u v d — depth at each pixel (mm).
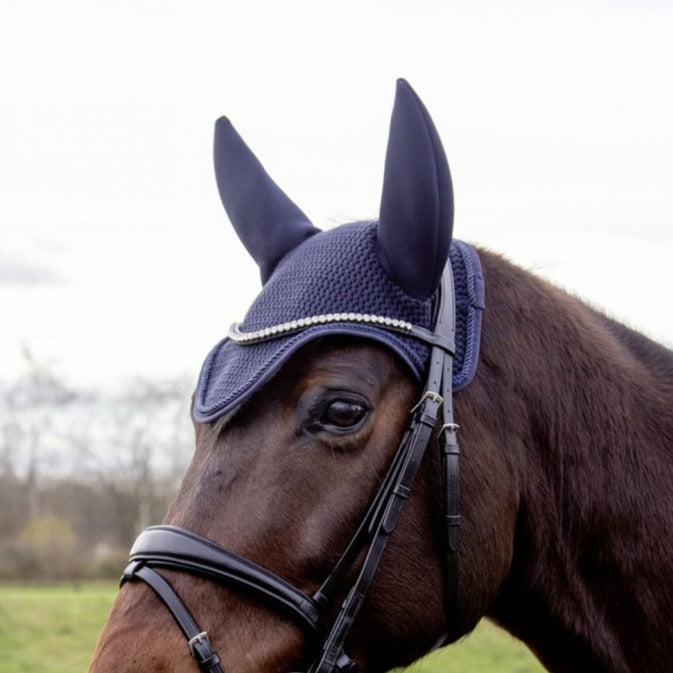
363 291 2287
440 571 2268
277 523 2148
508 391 2420
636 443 2520
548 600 2457
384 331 2258
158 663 2049
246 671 2088
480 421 2350
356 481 2182
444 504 2252
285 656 2131
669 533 2473
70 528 39688
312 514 2160
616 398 2547
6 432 46125
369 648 2238
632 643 2451
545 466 2455
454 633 2309
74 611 15695
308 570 2154
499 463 2350
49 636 14344
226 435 2205
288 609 2125
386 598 2221
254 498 2156
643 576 2455
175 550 2135
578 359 2543
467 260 2492
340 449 2180
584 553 2459
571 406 2484
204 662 2055
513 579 2479
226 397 2203
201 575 2127
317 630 2146
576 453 2467
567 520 2453
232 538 2139
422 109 2236
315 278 2309
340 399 2188
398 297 2297
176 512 2197
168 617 2092
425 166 2221
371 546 2178
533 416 2449
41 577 29844
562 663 2514
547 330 2543
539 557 2445
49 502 44500
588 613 2453
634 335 2834
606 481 2471
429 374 2268
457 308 2406
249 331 2291
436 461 2275
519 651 10805
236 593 2129
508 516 2357
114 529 43000
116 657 2045
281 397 2203
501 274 2588
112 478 43500
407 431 2236
